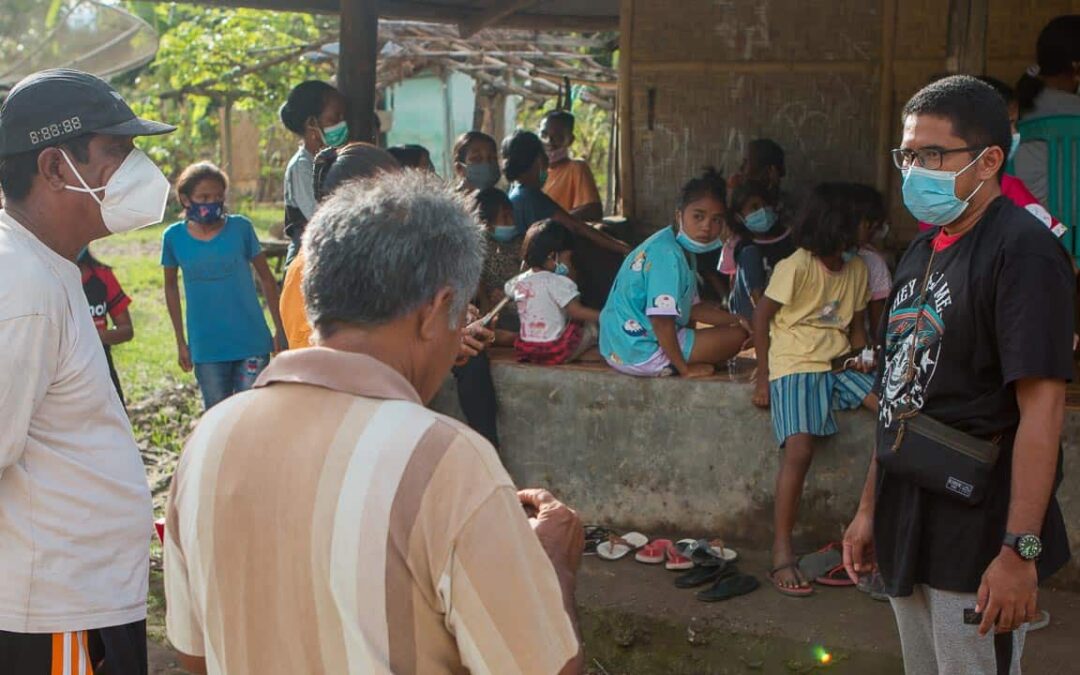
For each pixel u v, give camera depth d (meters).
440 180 1.77
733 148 6.82
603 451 5.01
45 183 2.44
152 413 7.58
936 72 6.36
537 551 1.54
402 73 15.16
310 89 5.39
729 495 4.83
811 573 4.39
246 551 1.56
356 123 6.02
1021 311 2.37
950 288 2.51
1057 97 4.56
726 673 4.05
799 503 4.61
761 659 4.02
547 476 5.12
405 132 19.88
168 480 6.16
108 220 2.51
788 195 6.55
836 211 4.25
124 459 2.54
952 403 2.54
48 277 2.36
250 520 1.56
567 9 9.23
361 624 1.48
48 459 2.41
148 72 14.74
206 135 19.44
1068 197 4.57
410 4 8.55
